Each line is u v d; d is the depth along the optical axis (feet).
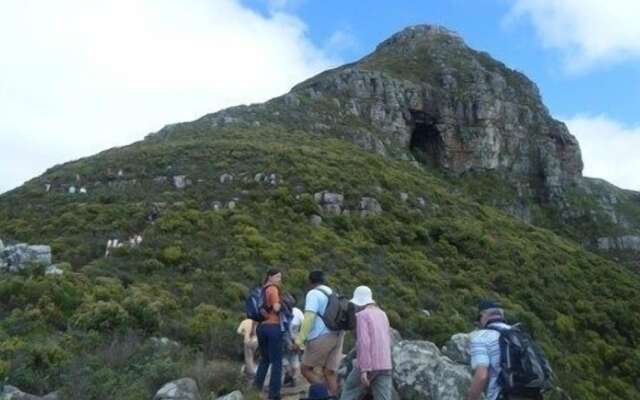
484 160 244.83
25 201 121.90
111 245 92.12
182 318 61.05
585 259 138.31
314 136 189.06
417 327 76.18
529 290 105.70
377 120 231.09
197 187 121.08
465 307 91.45
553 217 234.17
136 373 35.96
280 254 91.61
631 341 106.93
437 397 34.12
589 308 108.37
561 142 260.01
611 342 102.37
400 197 134.00
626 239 222.28
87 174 133.69
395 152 215.51
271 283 33.81
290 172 127.34
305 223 110.01
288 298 36.94
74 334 47.14
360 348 27.09
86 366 35.70
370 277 91.71
